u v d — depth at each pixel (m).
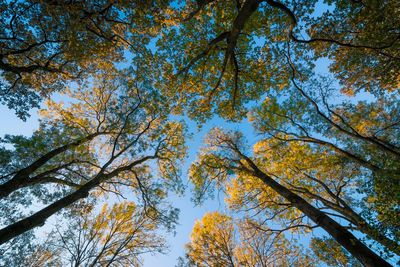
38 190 8.62
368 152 7.76
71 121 10.12
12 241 9.20
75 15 6.64
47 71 9.59
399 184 4.61
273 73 9.44
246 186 10.93
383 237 4.52
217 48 8.24
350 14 7.48
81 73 10.46
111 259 10.06
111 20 7.88
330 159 9.33
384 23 7.21
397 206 4.59
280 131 10.48
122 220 11.39
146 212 9.66
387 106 9.88
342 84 10.49
